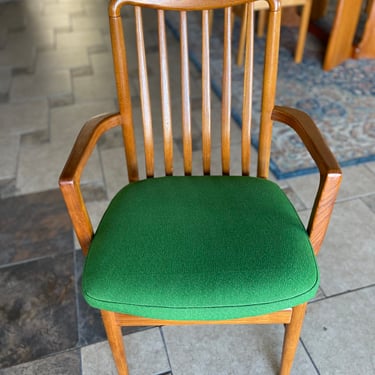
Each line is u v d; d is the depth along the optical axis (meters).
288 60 2.59
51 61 2.78
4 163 1.83
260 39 2.84
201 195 0.88
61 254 1.36
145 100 0.94
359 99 2.15
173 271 0.70
